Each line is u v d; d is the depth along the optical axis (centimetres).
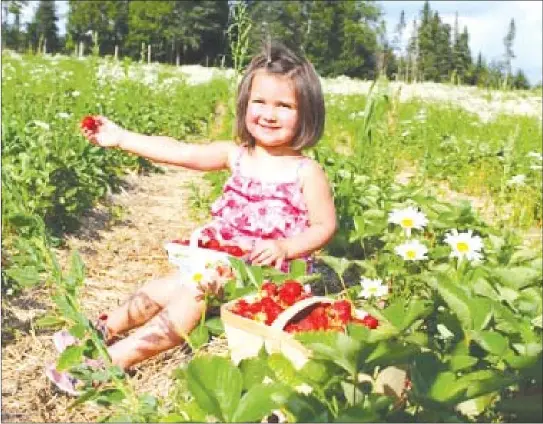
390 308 267
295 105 366
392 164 730
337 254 488
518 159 906
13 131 631
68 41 2466
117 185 731
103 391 308
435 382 226
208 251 359
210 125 1288
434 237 452
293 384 250
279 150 379
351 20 5062
